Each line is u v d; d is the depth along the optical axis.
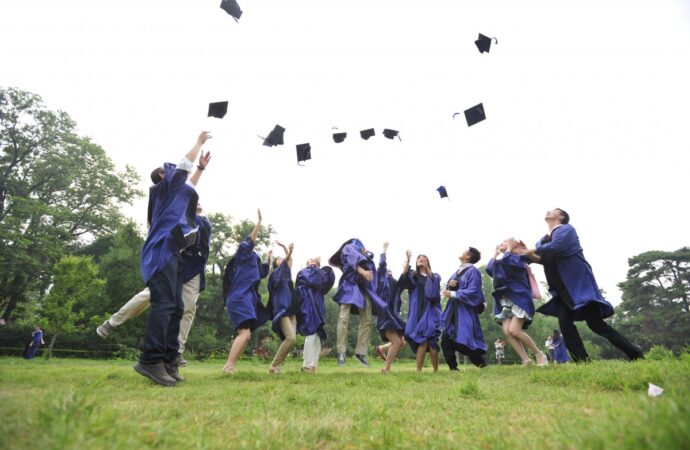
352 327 41.62
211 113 5.75
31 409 1.80
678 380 2.61
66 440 1.31
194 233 4.32
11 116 33.50
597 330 5.15
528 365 5.67
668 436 1.14
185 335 5.39
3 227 29.09
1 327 24.73
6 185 32.38
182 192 4.15
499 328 43.03
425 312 6.84
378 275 8.23
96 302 24.14
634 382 2.85
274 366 5.94
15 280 29.50
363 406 2.68
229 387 3.50
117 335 23.75
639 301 55.81
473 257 7.38
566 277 5.38
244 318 5.34
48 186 34.62
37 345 19.61
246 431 1.87
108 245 34.91
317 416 2.34
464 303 6.69
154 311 3.65
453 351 6.71
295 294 6.28
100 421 1.63
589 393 2.96
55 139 35.03
